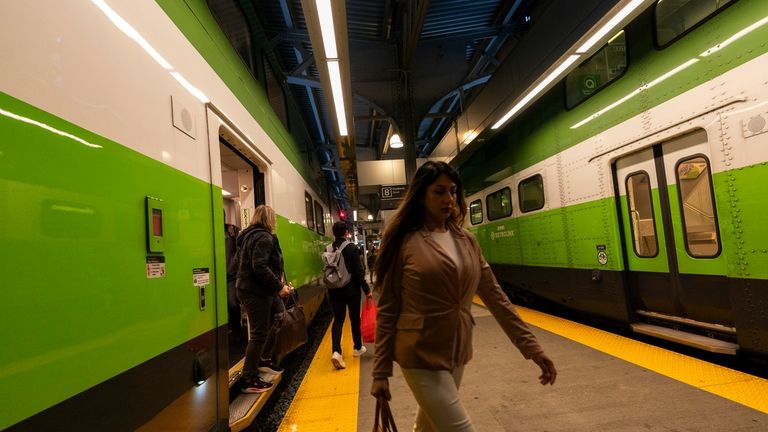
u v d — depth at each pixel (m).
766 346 3.08
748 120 3.12
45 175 1.35
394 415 3.19
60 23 1.50
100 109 1.68
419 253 1.64
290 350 3.91
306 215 7.13
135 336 1.76
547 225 6.12
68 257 1.42
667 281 4.15
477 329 5.83
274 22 7.02
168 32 2.40
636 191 4.48
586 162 5.11
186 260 2.31
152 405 1.85
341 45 4.51
